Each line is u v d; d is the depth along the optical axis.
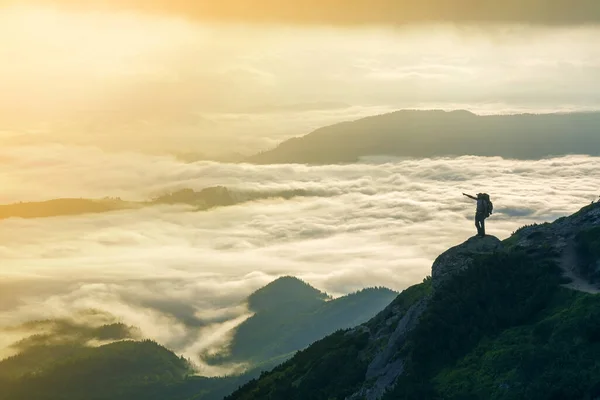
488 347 89.69
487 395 82.62
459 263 103.88
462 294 97.12
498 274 98.25
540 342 87.12
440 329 94.06
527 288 95.75
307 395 101.44
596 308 87.06
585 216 105.44
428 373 90.69
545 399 78.81
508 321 92.69
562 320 87.69
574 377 79.69
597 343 83.50
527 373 83.25
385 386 93.12
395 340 99.81
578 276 95.62
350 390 97.88
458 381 86.31
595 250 96.50
